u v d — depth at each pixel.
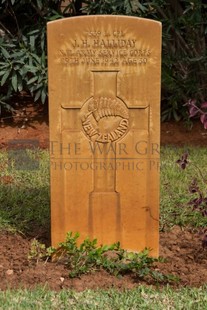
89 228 4.80
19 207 5.91
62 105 4.61
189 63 8.70
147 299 4.21
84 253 4.73
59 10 8.84
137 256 4.73
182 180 6.62
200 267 4.78
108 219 4.79
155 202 4.77
